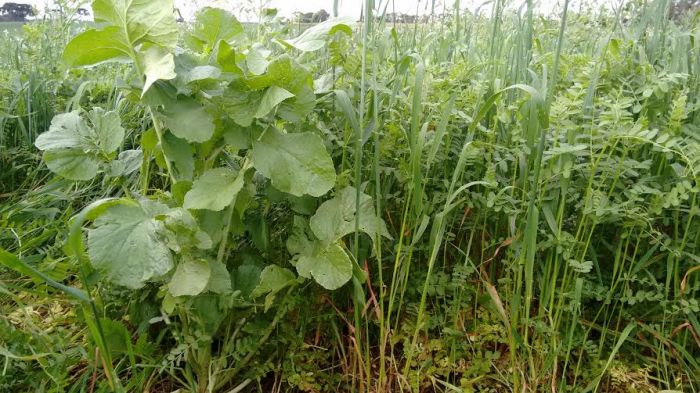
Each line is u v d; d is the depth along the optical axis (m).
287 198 1.57
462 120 1.75
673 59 1.82
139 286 1.22
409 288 1.72
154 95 1.30
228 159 1.55
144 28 1.30
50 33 3.37
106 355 1.21
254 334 1.58
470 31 2.59
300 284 1.65
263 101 1.31
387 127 1.67
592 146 1.44
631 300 1.56
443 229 1.50
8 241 2.07
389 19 2.42
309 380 1.62
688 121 1.75
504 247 1.77
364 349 1.77
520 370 1.57
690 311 1.53
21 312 1.76
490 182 1.46
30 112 2.72
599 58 1.71
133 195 1.57
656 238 1.55
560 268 1.68
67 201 2.29
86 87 2.70
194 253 1.35
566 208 1.68
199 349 1.50
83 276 1.16
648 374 1.72
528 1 2.00
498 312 1.69
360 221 1.50
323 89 1.67
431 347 1.67
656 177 1.55
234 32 1.48
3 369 1.44
